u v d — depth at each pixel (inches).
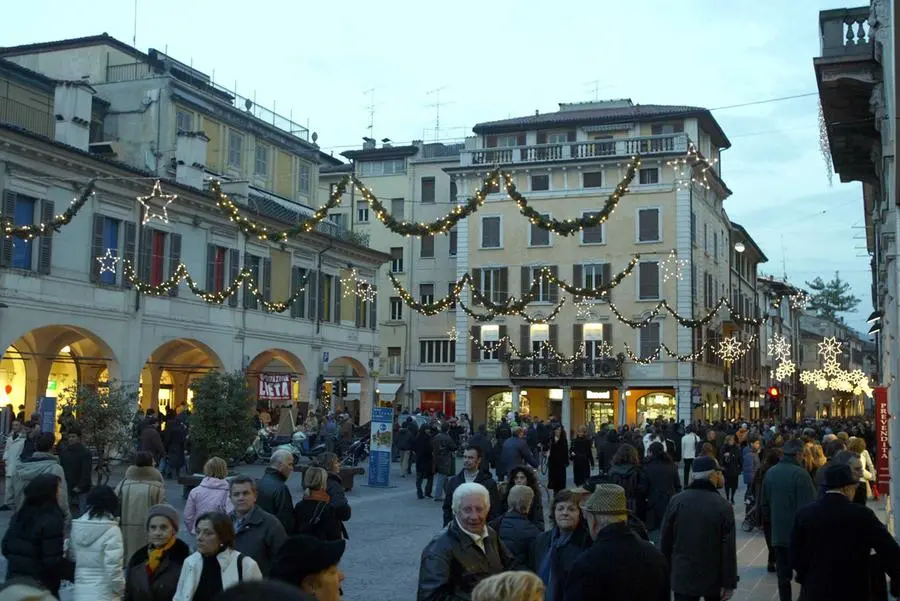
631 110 2153.1
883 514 799.1
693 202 2049.7
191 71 1723.7
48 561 308.2
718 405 2273.6
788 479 434.0
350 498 938.7
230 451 1003.9
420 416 1531.7
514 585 148.4
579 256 2071.9
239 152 1668.3
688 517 335.9
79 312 1135.6
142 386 1411.2
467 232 2165.4
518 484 359.6
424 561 241.0
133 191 1221.7
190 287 1198.3
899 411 621.9
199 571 253.8
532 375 2063.2
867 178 845.2
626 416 2042.3
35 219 1079.0
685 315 1989.4
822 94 669.3
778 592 478.9
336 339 1690.5
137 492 387.5
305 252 1606.8
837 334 3821.4
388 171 2402.8
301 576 177.0
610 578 215.2
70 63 1572.3
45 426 954.1
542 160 2076.8
